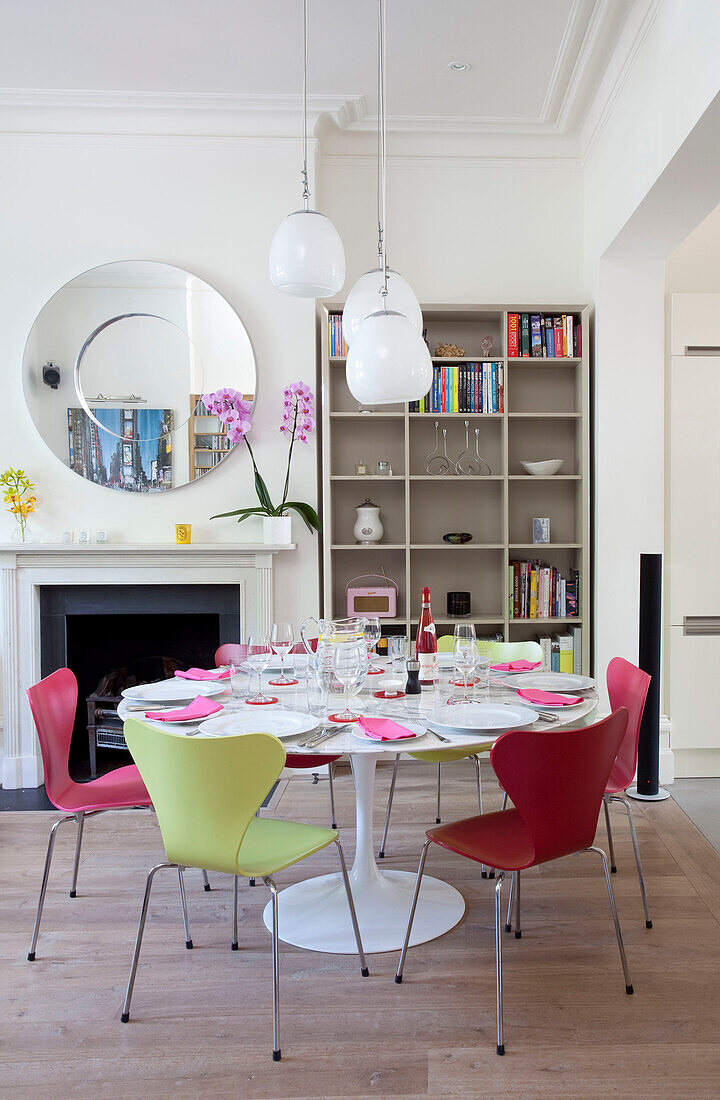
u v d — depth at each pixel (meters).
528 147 4.37
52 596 4.11
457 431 4.43
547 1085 1.79
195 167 4.11
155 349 4.10
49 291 4.10
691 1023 2.01
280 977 2.24
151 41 3.54
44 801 3.79
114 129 4.08
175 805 1.93
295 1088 1.79
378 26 3.43
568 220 4.41
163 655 4.37
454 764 4.24
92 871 2.96
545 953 2.35
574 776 1.93
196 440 4.13
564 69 3.76
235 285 4.12
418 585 4.46
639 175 3.33
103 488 4.12
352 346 2.39
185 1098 1.77
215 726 2.07
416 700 2.39
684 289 4.20
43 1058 1.90
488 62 3.71
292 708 2.29
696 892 2.74
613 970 2.25
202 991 2.18
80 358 4.09
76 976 2.26
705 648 3.95
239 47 3.59
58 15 3.35
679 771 4.03
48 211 4.09
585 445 4.15
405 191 4.40
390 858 3.00
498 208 4.40
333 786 3.83
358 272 4.39
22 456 4.11
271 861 2.00
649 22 3.13
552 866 2.96
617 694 2.70
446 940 2.43
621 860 3.00
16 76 3.81
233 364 4.11
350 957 2.34
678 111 2.85
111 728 4.06
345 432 4.44
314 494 4.14
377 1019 2.04
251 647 2.39
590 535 4.20
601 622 4.05
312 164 4.13
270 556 4.04
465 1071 1.84
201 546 3.99
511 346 4.18
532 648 3.12
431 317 4.32
